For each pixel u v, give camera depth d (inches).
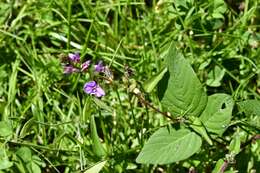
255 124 19.6
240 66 22.7
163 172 20.9
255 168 19.8
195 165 20.4
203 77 22.7
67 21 23.8
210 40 23.5
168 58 18.3
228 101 18.1
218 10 23.2
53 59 23.8
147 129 21.3
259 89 22.7
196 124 18.1
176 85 18.3
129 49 23.9
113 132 21.8
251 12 23.2
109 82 19.4
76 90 23.0
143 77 23.0
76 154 20.9
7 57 23.8
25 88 23.5
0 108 22.0
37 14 24.7
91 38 24.1
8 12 24.6
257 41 22.9
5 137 20.5
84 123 21.1
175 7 23.4
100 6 24.6
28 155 19.8
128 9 24.8
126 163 20.4
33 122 20.5
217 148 20.5
